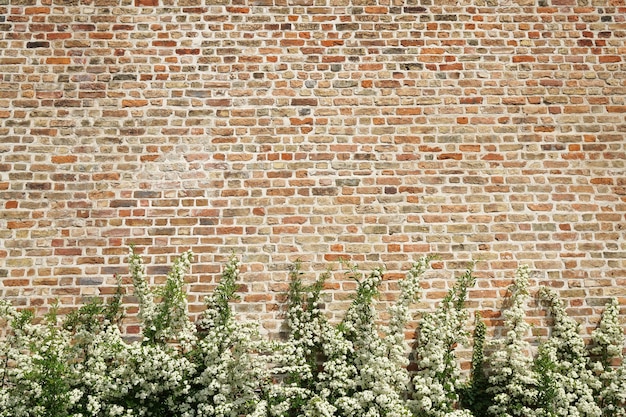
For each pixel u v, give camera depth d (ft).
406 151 15.42
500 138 15.62
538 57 16.10
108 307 14.24
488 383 14.44
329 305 14.62
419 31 16.02
